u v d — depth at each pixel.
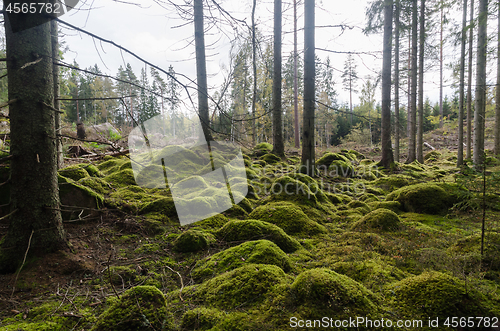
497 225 4.26
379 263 3.18
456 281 2.43
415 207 6.03
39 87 2.63
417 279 2.51
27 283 2.54
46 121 2.72
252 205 5.62
